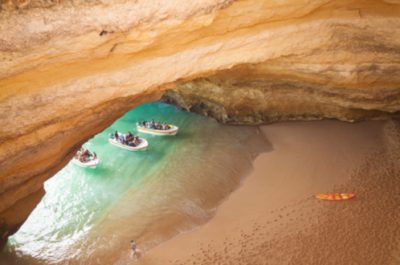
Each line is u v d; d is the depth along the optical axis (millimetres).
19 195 8961
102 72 7578
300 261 9266
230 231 10703
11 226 9711
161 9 6980
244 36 8875
